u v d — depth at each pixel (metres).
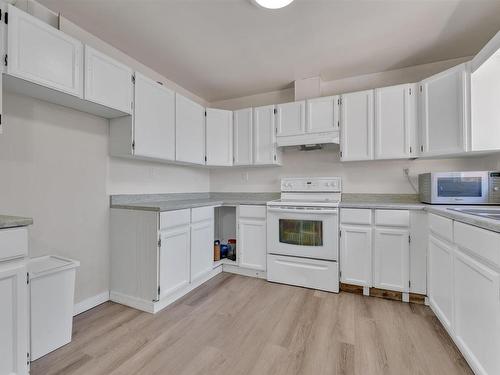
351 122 2.59
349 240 2.36
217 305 2.13
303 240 2.52
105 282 2.21
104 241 2.21
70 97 1.71
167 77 2.92
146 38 2.16
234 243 3.22
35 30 1.47
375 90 2.50
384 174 2.75
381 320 1.88
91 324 1.84
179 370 1.38
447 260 1.63
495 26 1.99
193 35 2.11
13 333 1.19
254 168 3.43
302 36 2.13
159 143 2.36
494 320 1.11
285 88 3.25
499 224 1.06
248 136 3.08
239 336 1.69
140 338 1.67
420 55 2.44
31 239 1.72
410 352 1.52
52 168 1.84
